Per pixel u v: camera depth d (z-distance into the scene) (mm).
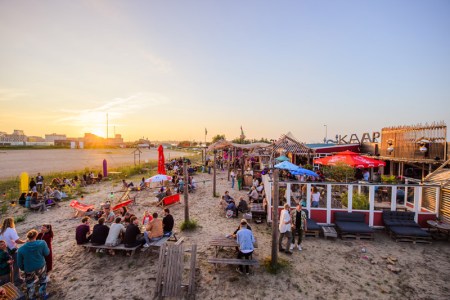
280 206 10945
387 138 18625
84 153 86938
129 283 6523
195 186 18703
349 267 7320
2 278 5762
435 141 14281
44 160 53250
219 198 16078
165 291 5977
